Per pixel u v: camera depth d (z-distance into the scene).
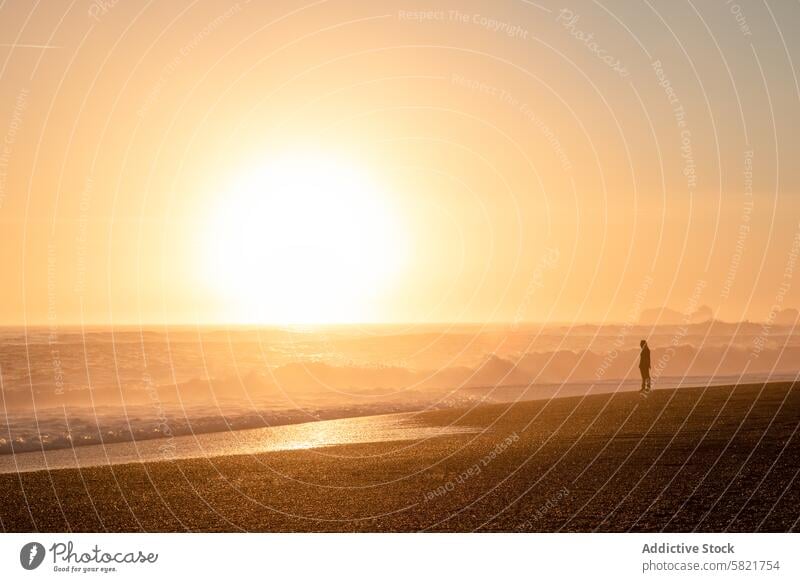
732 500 13.60
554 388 40.00
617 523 12.70
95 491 15.81
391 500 14.54
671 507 13.32
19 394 38.38
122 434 25.23
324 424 26.75
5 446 23.14
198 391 39.75
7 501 14.95
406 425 25.64
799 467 15.80
